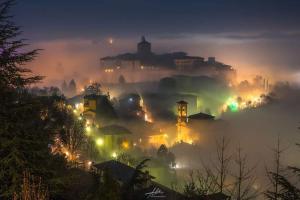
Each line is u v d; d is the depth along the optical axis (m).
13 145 16.56
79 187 23.77
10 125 16.94
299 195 17.56
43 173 17.73
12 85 17.98
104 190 16.50
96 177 23.70
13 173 16.25
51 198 19.19
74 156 38.25
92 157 58.50
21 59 18.11
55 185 17.89
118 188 16.62
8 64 17.75
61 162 20.05
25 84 18.22
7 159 16.33
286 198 17.67
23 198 13.70
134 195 20.17
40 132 18.27
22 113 17.89
